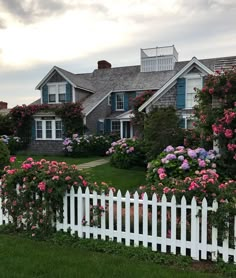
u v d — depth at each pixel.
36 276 3.27
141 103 18.38
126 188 8.59
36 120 21.48
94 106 21.55
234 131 7.39
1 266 3.52
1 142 7.59
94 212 4.39
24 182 4.81
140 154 13.18
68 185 4.59
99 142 19.72
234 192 3.81
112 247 4.10
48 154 20.98
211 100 8.51
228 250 3.58
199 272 3.40
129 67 25.59
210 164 6.85
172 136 11.26
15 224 4.94
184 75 15.92
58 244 4.32
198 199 3.80
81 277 3.25
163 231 3.95
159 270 3.42
